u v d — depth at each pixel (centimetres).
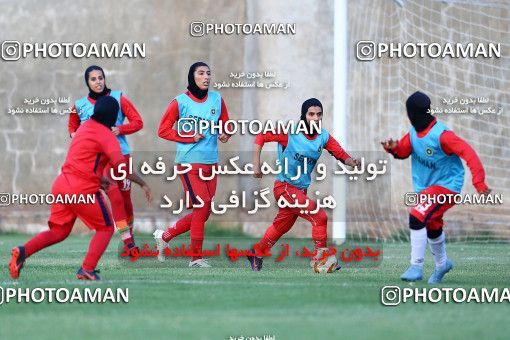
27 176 6769
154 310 2650
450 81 6456
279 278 3503
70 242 5912
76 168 3184
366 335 2214
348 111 6225
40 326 2386
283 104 6438
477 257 4819
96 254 3300
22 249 3177
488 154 6488
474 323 2406
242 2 6612
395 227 6228
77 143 3186
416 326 2348
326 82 6438
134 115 4191
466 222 6272
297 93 6438
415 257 3359
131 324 2400
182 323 2403
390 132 6344
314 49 6438
